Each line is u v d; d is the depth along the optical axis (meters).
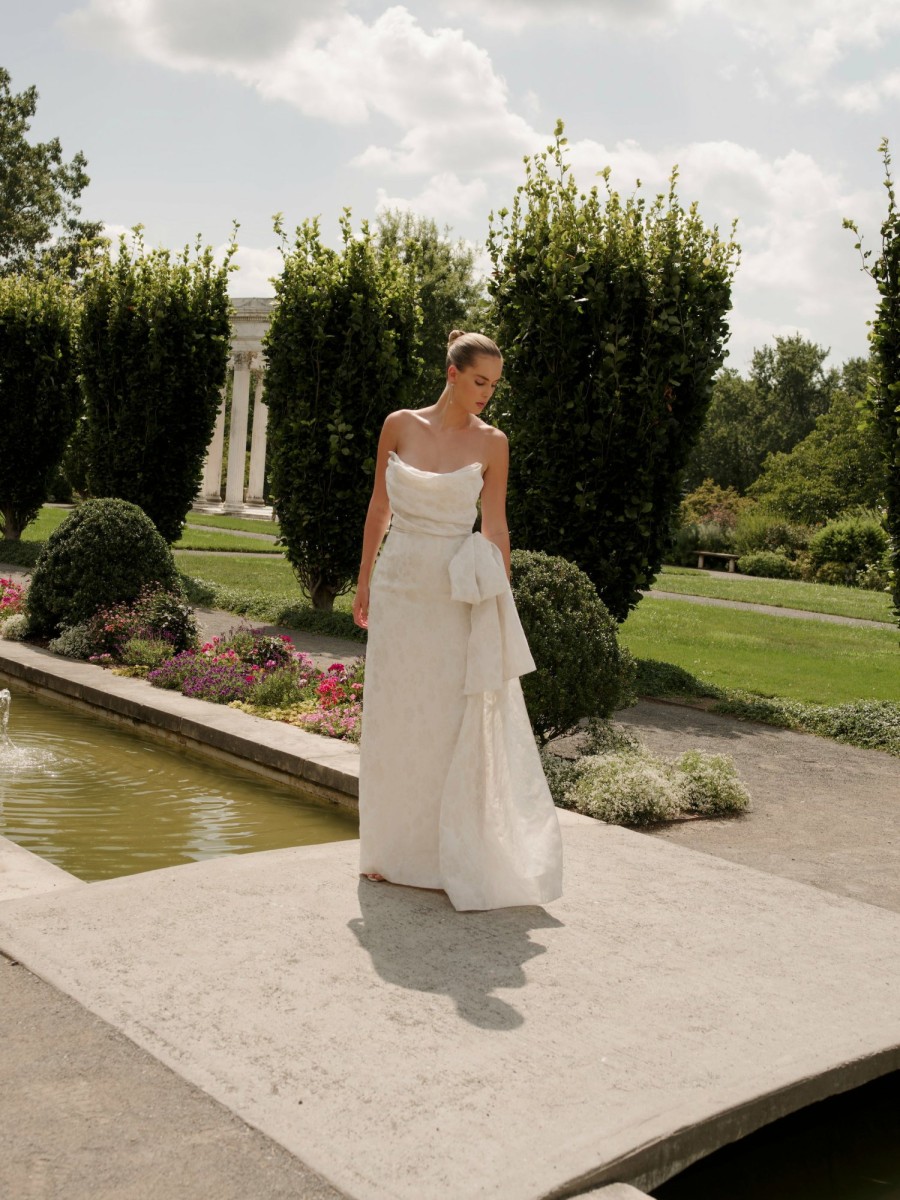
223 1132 2.26
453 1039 2.73
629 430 10.03
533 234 10.32
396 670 3.82
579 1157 2.23
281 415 13.80
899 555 8.84
